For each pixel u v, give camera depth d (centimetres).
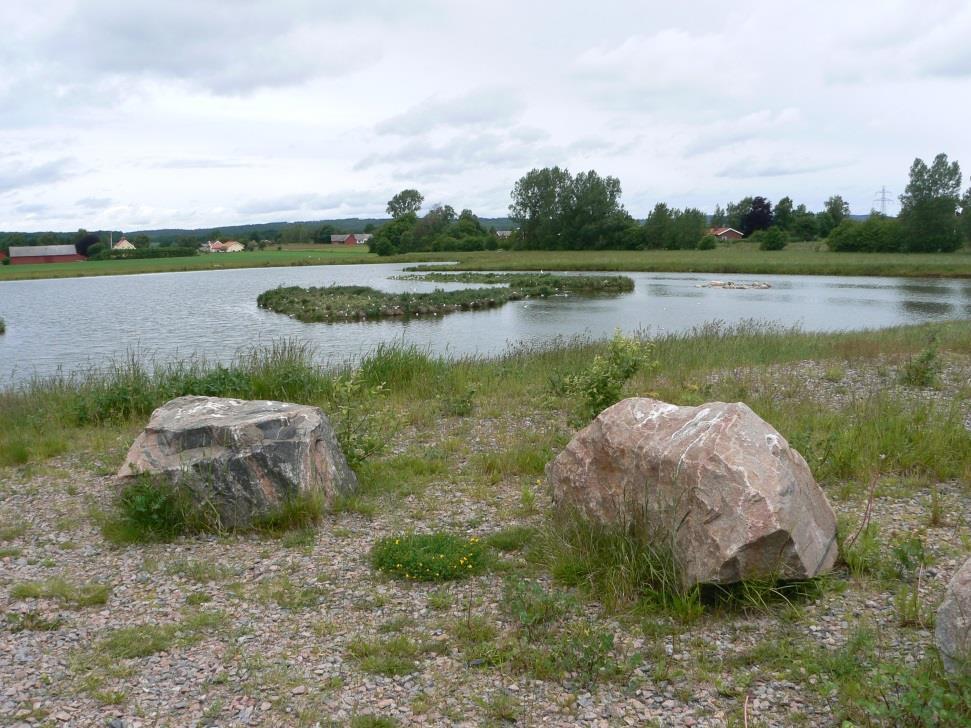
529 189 11612
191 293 5053
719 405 514
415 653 434
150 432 682
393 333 2770
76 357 2298
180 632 469
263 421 668
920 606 448
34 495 763
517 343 2417
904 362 1331
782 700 371
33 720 380
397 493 719
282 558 582
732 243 12088
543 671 406
